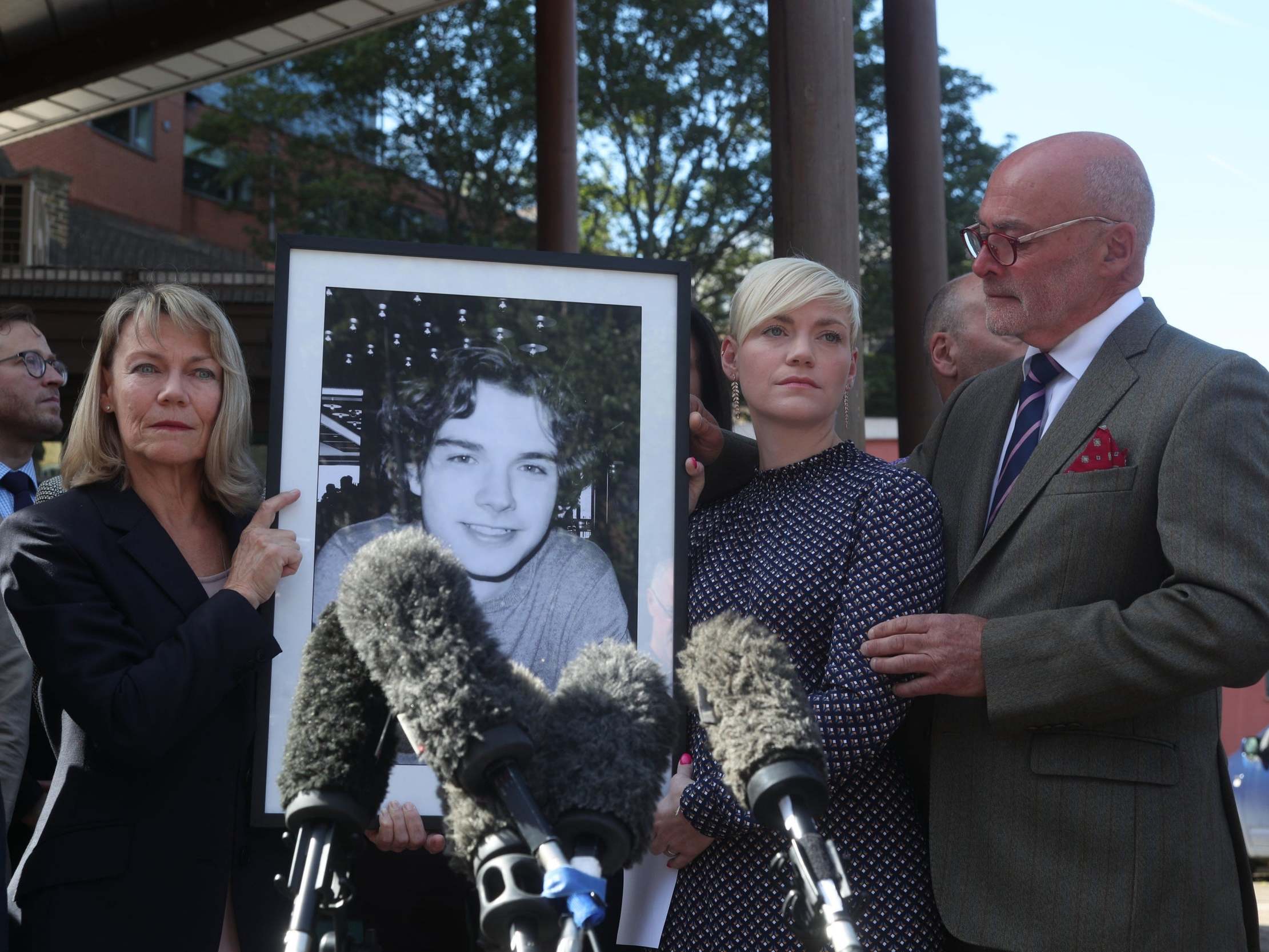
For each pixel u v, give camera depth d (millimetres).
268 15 7691
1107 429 2098
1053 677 1946
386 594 1339
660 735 1376
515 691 1310
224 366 2197
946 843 2082
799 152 4645
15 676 2607
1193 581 1926
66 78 8359
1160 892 1947
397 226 22625
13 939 1989
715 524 2357
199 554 2225
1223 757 2127
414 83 21938
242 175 23281
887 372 22859
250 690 2164
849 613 2084
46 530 2053
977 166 23547
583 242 22531
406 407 2094
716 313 22312
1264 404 2023
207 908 2023
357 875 2652
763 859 2057
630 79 21703
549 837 1199
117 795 2018
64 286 12008
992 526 2158
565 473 2117
